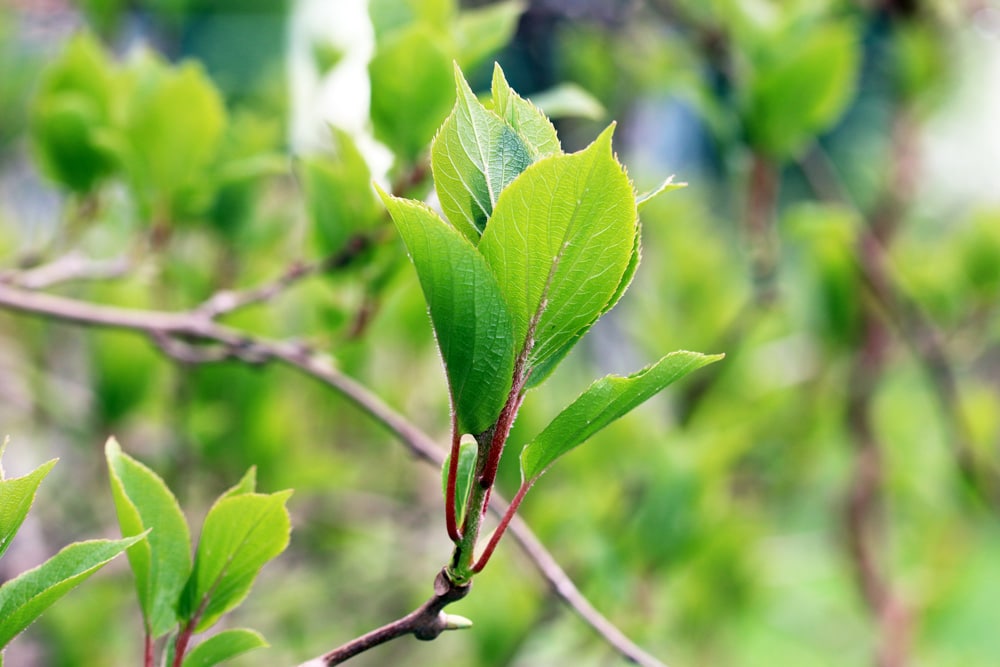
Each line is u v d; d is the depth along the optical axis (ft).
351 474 4.06
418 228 1.68
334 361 2.62
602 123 4.95
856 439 4.52
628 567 3.32
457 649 4.22
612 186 1.67
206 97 2.71
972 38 4.99
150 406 3.74
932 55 4.45
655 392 1.75
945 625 4.89
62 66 2.85
